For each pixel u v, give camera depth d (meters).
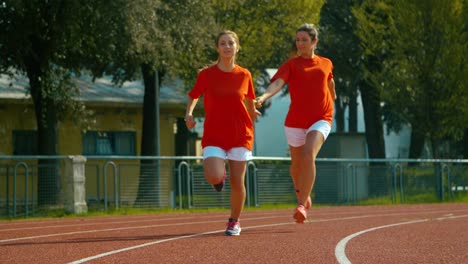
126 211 28.61
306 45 14.13
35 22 30.77
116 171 28.70
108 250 11.66
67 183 27.34
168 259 10.33
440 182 38.09
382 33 41.25
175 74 36.94
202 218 23.14
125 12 29.28
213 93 13.30
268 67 48.94
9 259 10.88
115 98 44.56
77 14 29.62
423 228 16.09
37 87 33.06
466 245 12.09
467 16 39.91
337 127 62.97
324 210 28.67
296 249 11.38
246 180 31.86
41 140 33.72
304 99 14.11
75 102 34.84
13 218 25.88
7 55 32.59
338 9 48.47
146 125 38.69
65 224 20.66
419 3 39.91
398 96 41.03
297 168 14.77
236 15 41.25
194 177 30.80
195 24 32.72
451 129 40.78
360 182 35.41
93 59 34.22
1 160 30.66
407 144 76.56
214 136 13.35
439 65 39.97
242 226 17.22
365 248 11.57
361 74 47.16
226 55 13.28
